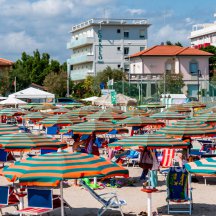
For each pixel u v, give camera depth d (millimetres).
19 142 16266
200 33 156500
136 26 107500
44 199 12039
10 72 90812
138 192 17172
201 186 18188
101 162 11703
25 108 56156
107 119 32625
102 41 106688
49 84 99062
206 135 20328
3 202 12602
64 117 30719
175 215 13883
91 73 105875
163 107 48938
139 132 32969
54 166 11141
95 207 14969
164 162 19672
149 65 89500
